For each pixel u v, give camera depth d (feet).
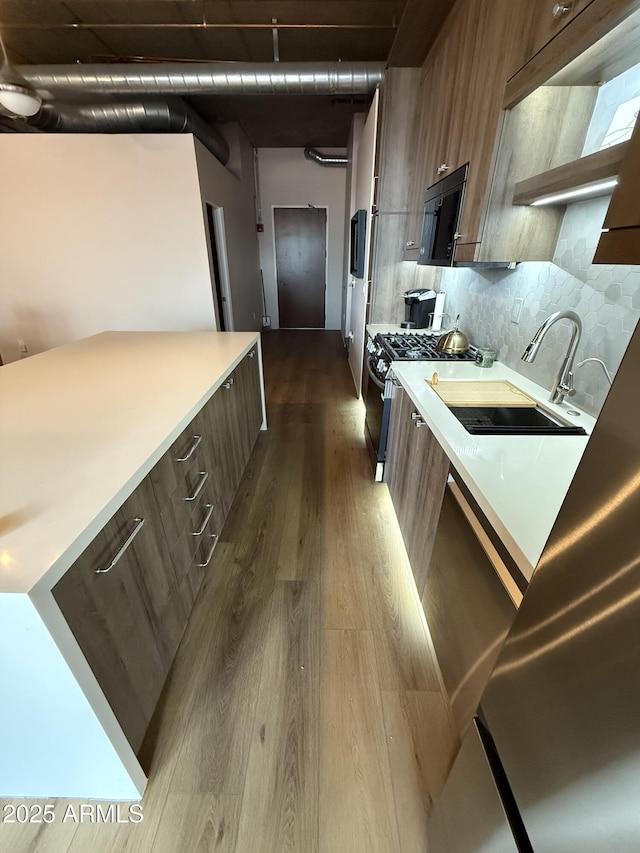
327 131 17.11
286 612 5.23
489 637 2.91
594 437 1.44
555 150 4.17
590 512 1.46
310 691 4.28
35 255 12.67
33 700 2.63
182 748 3.77
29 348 13.92
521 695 1.89
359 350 12.64
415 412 5.15
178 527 4.26
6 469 3.16
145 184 11.81
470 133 5.01
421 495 4.92
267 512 7.26
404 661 4.59
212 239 14.66
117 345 7.55
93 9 8.96
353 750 3.78
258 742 3.83
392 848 3.17
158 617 3.78
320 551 6.30
